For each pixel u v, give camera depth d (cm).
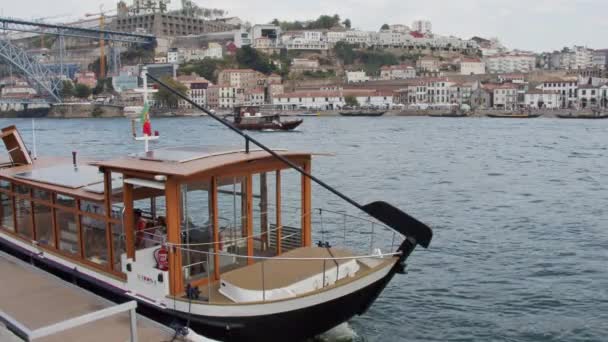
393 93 16562
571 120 11881
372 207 962
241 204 971
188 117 14388
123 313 880
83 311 899
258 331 874
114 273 980
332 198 2950
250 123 9188
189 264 918
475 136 7838
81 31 15950
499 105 15275
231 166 934
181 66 19800
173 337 802
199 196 916
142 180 902
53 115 15500
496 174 4056
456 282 1605
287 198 2258
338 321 960
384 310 1378
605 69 18062
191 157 945
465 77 17562
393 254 985
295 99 16112
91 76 19212
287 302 861
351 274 956
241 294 866
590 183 3603
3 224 1257
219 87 16300
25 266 1080
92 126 10656
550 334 1270
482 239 2112
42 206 1112
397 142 6931
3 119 14500
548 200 2984
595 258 1855
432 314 1366
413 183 3622
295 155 1032
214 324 862
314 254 990
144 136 1014
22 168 1266
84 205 1014
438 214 2627
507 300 1472
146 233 936
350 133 8606
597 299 1479
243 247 985
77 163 1274
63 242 1084
